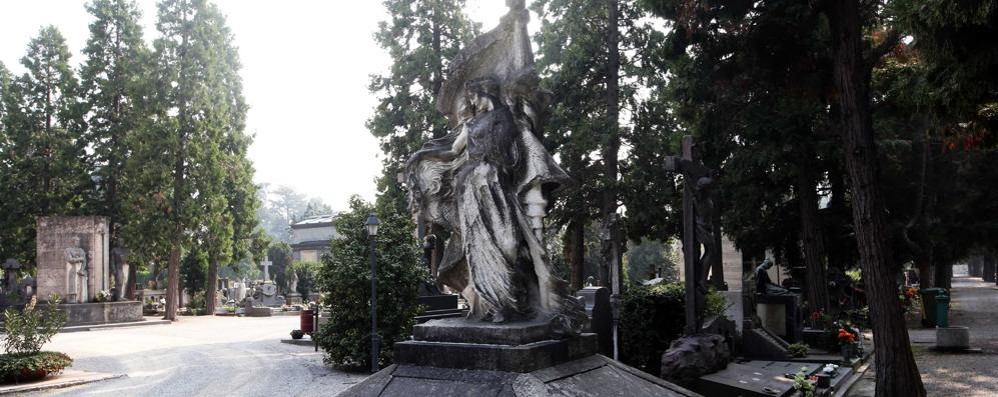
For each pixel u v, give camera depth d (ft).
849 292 90.89
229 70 161.48
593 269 164.86
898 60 55.31
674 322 49.42
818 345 62.75
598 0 98.27
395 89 116.67
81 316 119.55
